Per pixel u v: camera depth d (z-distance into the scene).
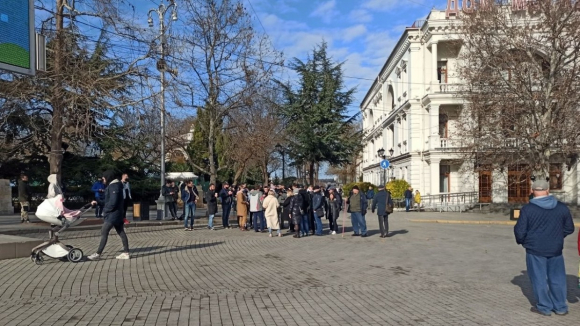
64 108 17.66
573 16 24.78
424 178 40.44
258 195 19.30
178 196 26.02
